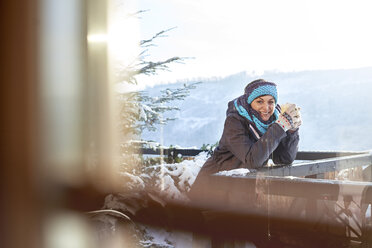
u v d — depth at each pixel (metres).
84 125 5.47
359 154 3.81
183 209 4.43
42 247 3.21
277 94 4.25
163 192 4.78
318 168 3.94
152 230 3.72
